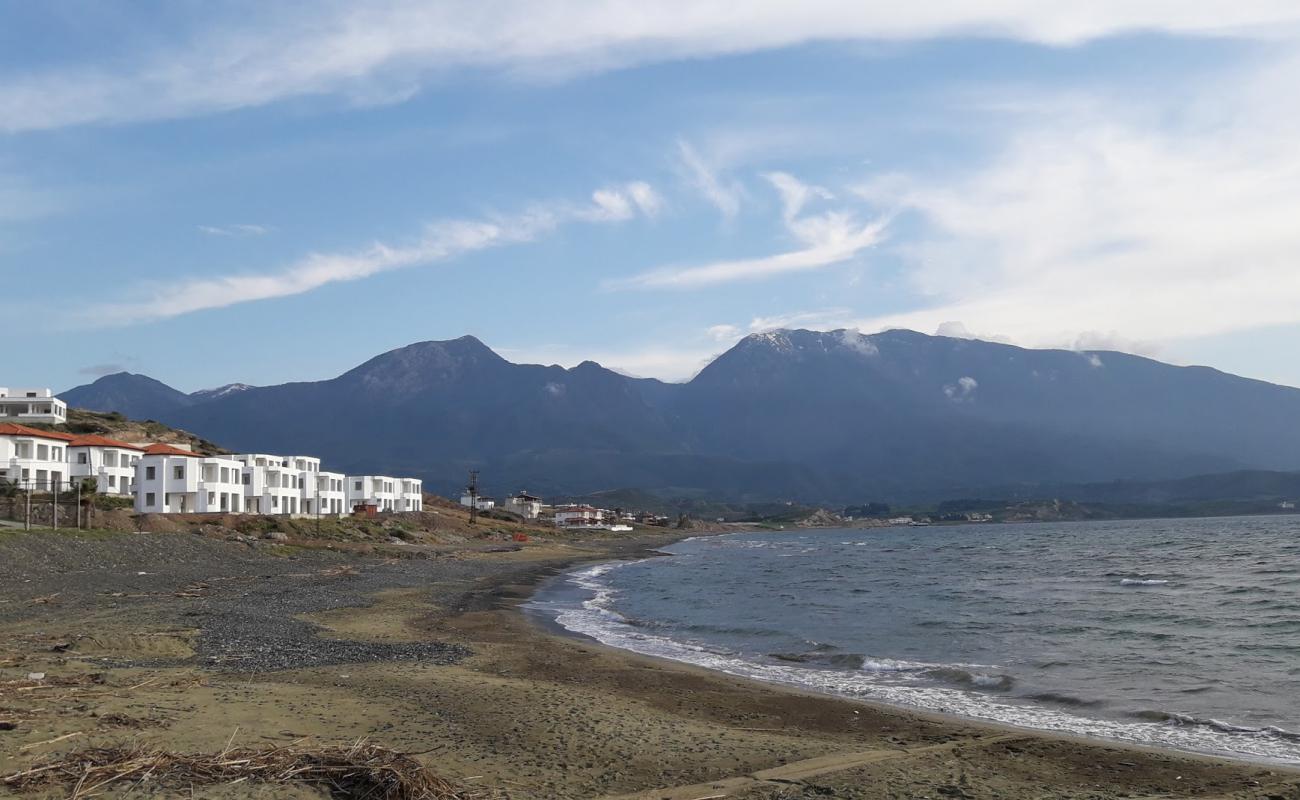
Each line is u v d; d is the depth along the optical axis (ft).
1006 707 76.18
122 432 433.07
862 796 48.11
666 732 61.31
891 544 588.50
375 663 88.22
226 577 197.67
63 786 38.81
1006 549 450.71
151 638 92.89
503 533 539.70
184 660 84.84
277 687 70.03
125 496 321.52
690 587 219.20
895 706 76.59
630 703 72.49
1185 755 58.39
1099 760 56.34
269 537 284.82
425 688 73.56
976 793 49.08
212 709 58.08
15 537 194.70
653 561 374.43
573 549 474.08
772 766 53.93
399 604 157.79
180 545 234.38
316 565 243.40
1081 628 126.93
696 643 117.08
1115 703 77.10
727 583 233.14
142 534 238.68
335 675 78.84
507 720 63.16
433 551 345.72
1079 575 244.42
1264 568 253.24
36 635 94.17
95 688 62.28
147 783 39.86
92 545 204.95
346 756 45.09
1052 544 497.05
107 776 40.11
